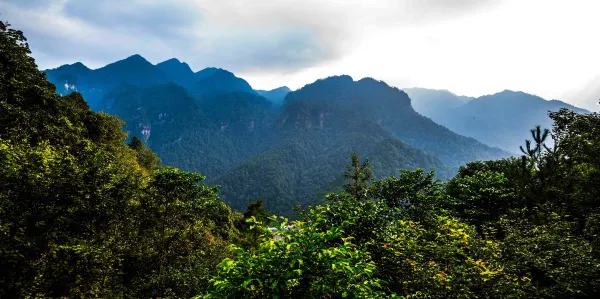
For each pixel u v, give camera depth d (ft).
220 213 83.15
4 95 53.72
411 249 25.93
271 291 12.75
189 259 37.73
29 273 24.70
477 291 21.76
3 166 25.39
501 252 26.48
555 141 45.27
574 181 40.19
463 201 51.62
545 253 25.30
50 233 25.77
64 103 79.66
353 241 26.43
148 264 35.86
